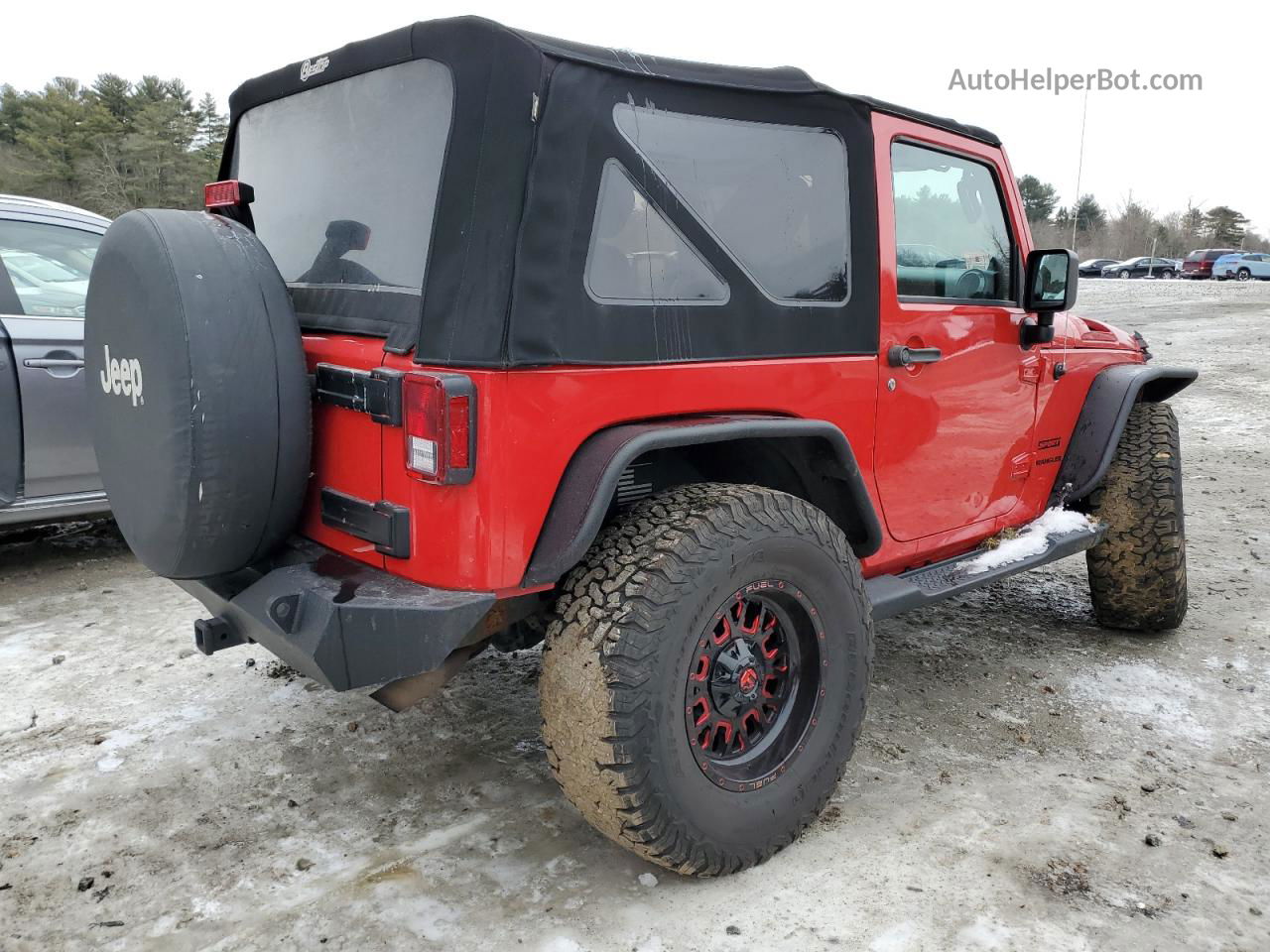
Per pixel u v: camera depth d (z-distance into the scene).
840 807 2.78
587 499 2.12
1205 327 17.61
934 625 4.30
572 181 2.10
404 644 2.07
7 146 57.22
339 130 2.48
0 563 4.94
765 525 2.32
